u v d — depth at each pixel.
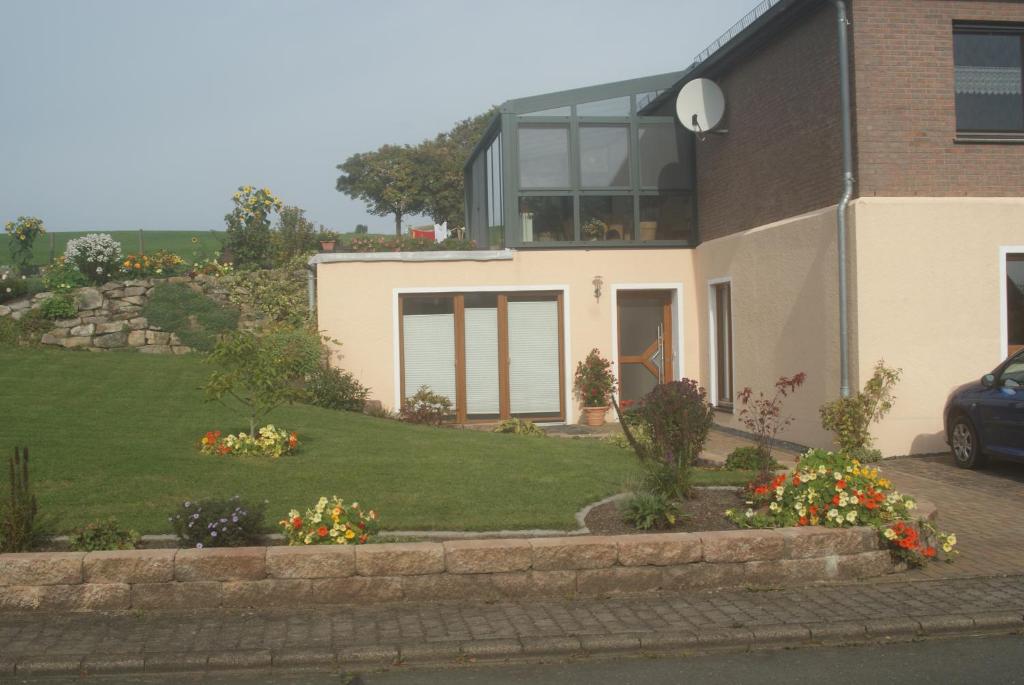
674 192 16.09
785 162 13.01
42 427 10.38
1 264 23.62
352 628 5.85
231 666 5.32
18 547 6.52
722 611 6.19
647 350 16.17
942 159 11.45
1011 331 11.70
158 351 16.30
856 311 11.17
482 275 15.48
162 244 37.88
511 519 7.46
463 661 5.47
